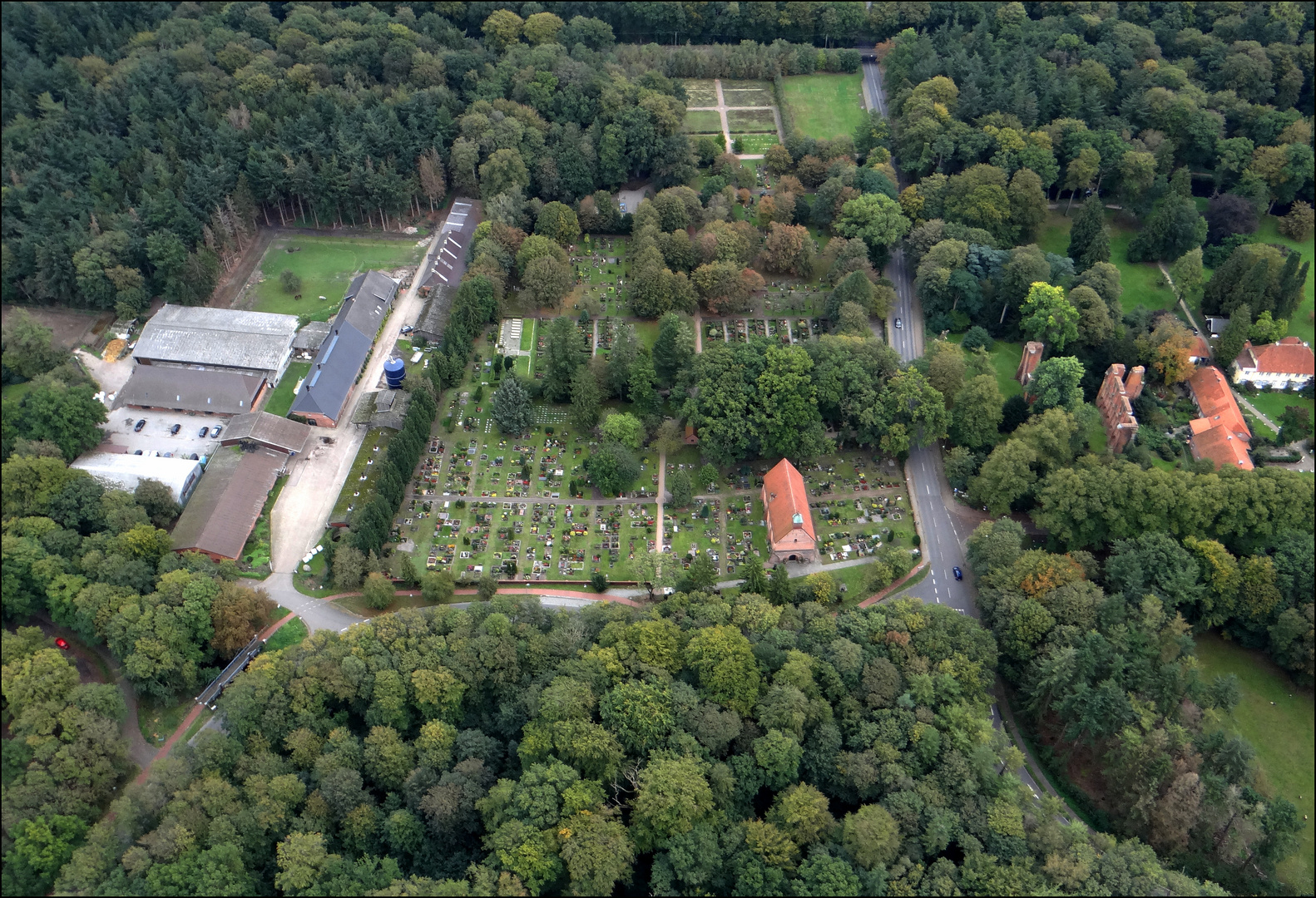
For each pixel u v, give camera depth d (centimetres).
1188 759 19500
